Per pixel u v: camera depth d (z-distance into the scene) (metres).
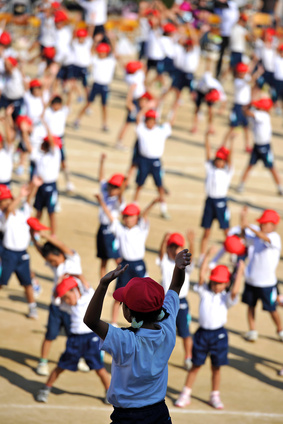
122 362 8.21
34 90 30.19
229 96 50.09
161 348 8.38
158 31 42.56
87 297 16.08
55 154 24.33
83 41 39.81
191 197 32.12
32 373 17.52
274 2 54.50
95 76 38.16
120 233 19.70
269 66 43.28
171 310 8.84
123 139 39.19
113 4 67.06
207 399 17.11
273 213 19.33
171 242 17.64
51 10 41.50
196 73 53.53
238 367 18.80
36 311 20.47
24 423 15.02
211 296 16.56
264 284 19.45
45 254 16.88
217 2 45.34
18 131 31.36
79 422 15.32
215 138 41.09
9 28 52.66
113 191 21.73
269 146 31.67
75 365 16.09
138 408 8.41
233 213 30.47
